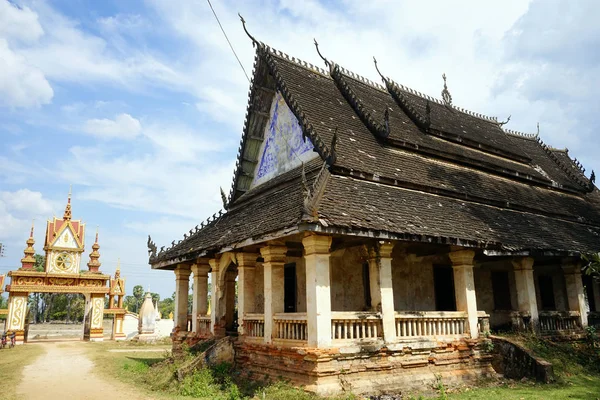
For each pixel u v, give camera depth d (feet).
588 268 42.96
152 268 71.56
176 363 53.72
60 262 140.77
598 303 77.56
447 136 72.18
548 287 76.13
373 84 76.18
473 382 46.73
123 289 157.89
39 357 86.63
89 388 48.80
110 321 209.05
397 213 46.96
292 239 47.03
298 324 42.47
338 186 46.75
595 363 54.39
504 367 49.90
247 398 39.99
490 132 86.99
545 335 58.29
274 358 44.60
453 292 64.59
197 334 62.13
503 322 64.69
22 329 131.34
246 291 51.67
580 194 91.20
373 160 55.06
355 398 37.35
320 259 40.34
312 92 62.69
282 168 62.54
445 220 51.01
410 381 42.80
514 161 82.89
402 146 61.87
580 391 42.39
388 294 44.32
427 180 57.98
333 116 60.13
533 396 40.09
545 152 100.42
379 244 45.06
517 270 60.29
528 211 70.13
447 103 88.79
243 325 50.78
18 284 132.77
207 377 47.26
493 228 55.83
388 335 43.04
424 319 46.80
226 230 55.93
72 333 187.11
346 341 40.47
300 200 44.42
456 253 51.78
